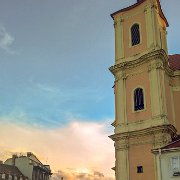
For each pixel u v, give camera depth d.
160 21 43.34
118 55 42.03
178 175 30.67
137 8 43.00
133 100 39.09
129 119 38.47
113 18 44.84
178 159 31.12
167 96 38.91
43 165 91.44
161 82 37.59
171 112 39.03
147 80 38.75
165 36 44.16
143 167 35.56
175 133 36.59
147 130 36.09
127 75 40.59
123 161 37.00
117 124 38.88
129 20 43.31
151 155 35.38
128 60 40.88
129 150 37.22
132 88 39.69
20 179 80.56
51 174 94.62
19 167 84.25
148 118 37.06
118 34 43.34
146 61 39.22
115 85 41.22
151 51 38.59
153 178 34.44
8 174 78.06
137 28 42.22
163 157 31.91
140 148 36.50
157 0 42.56
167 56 40.44
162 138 35.06
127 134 37.41
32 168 83.88
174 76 41.53
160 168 31.70
